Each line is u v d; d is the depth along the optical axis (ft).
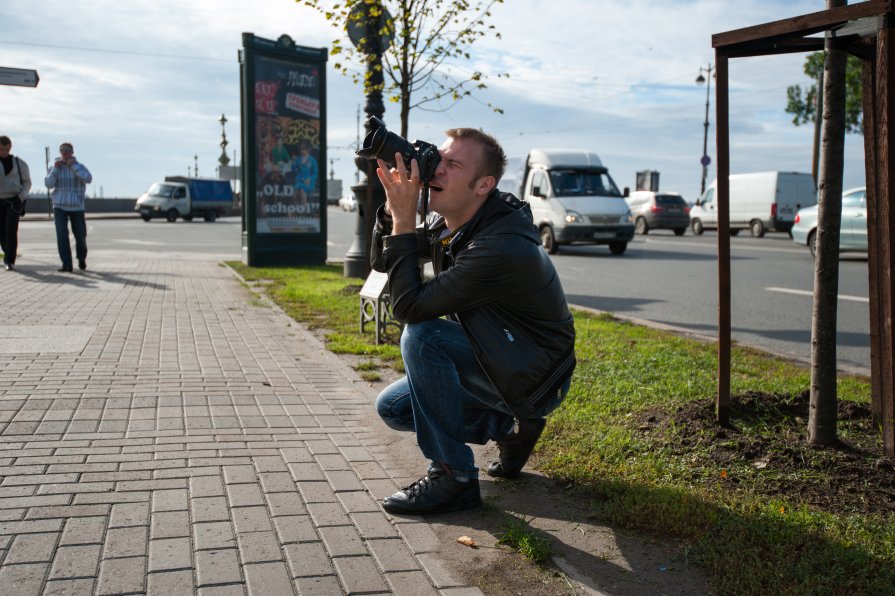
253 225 43.55
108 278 35.17
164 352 18.97
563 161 61.93
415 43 28.30
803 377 17.26
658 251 63.46
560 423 13.42
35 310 24.72
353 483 10.62
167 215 132.67
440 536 9.12
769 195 87.76
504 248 8.92
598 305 31.81
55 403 13.89
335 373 17.52
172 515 9.28
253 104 42.96
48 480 10.19
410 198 9.22
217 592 7.55
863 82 11.91
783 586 7.79
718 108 12.01
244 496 9.96
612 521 9.59
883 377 11.26
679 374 17.21
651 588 8.01
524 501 10.30
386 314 21.72
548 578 8.18
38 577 7.67
